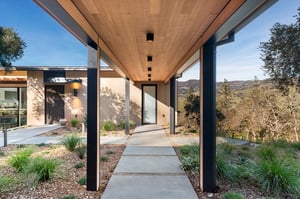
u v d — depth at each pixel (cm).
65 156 543
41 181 379
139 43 414
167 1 234
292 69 926
